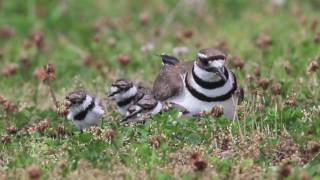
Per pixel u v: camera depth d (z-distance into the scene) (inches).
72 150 490.0
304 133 501.0
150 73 698.2
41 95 642.2
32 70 735.1
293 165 466.0
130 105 553.3
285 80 618.8
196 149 486.9
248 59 708.7
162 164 471.2
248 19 874.8
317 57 623.8
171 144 500.1
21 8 934.4
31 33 864.3
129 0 951.6
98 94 630.5
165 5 938.7
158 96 544.4
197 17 896.3
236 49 751.7
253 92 564.1
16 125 558.6
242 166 462.3
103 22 876.0
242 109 538.0
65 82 682.2
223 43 746.2
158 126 517.0
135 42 815.1
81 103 524.4
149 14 914.1
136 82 640.4
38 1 940.0
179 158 479.2
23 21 896.3
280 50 718.5
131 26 874.1
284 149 488.1
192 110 529.0
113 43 788.6
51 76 581.9
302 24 799.1
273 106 554.3
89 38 844.0
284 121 527.8
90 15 920.3
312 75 601.0
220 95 523.8
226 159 471.5
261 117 526.6
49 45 832.9
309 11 893.8
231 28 845.8
